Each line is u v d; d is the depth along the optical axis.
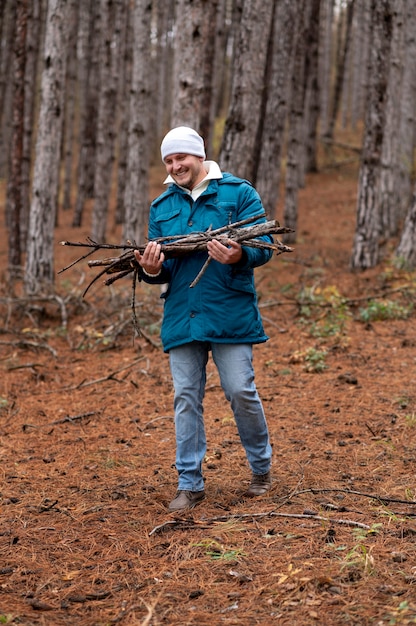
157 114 30.00
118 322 8.18
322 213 18.53
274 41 12.84
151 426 5.29
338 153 26.38
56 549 3.32
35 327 8.70
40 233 9.43
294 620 2.59
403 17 12.75
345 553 3.08
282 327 8.11
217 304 3.62
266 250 3.52
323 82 27.34
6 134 25.62
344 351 6.94
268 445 3.90
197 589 2.88
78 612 2.76
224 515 3.60
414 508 3.58
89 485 4.16
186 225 3.70
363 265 10.92
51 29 9.14
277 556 3.10
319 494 3.84
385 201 13.53
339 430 4.95
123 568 3.10
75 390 6.36
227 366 3.69
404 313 8.14
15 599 2.87
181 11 7.86
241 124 7.95
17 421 5.55
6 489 4.14
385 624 2.50
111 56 15.48
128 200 11.64
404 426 4.91
